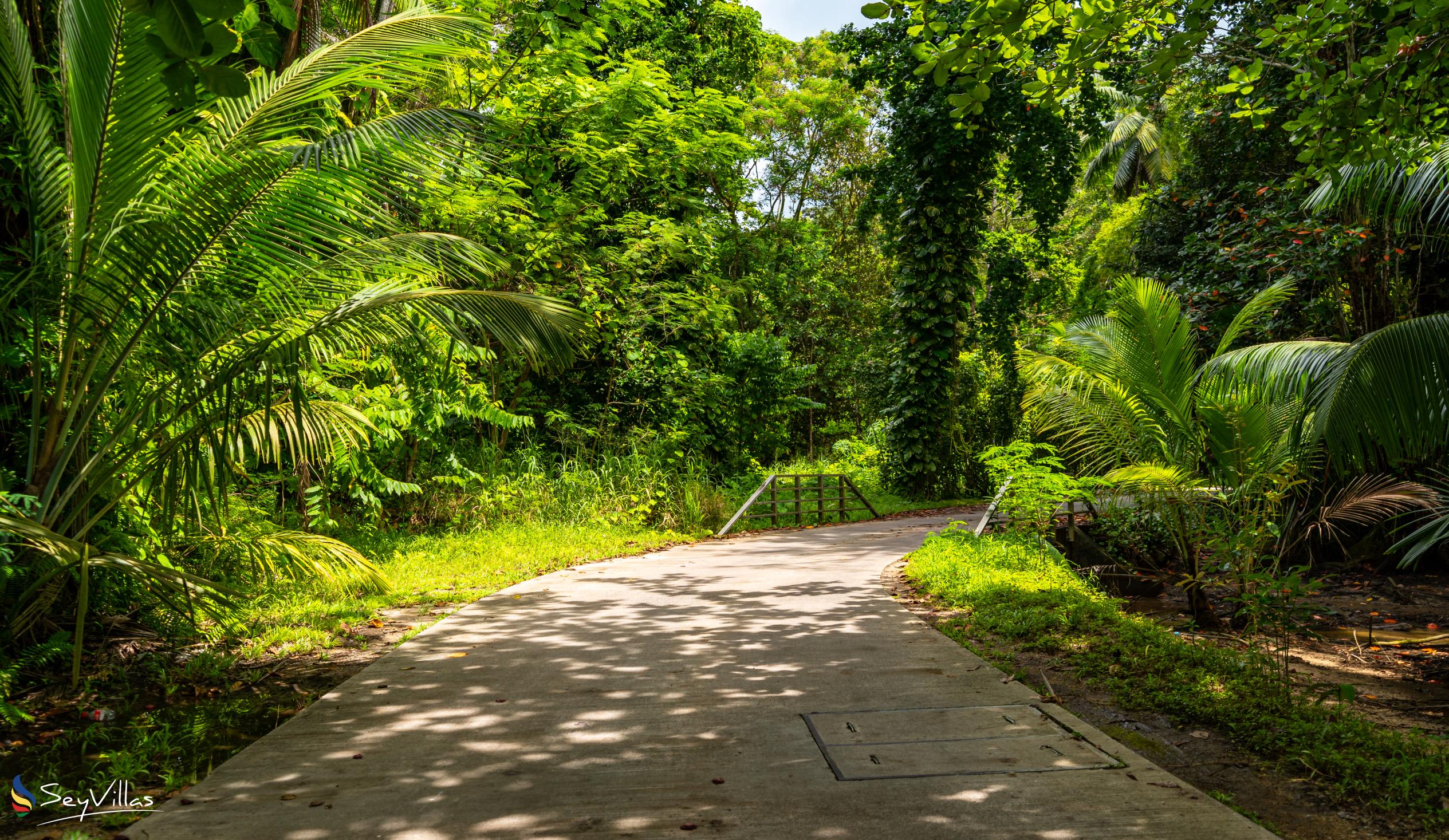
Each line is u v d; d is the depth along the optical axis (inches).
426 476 476.1
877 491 817.5
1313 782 134.3
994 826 118.2
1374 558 410.3
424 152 235.5
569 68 541.3
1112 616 239.9
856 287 1202.6
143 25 185.2
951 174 743.7
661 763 143.2
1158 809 122.9
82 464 219.1
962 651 218.7
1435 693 205.9
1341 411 264.7
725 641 233.1
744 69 911.0
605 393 636.1
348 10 393.4
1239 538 247.4
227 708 181.8
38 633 207.6
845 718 166.1
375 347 247.4
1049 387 336.8
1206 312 480.7
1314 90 231.5
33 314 204.2
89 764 149.9
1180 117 716.0
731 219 968.3
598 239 636.1
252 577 247.4
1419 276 416.2
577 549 417.7
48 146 204.5
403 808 125.5
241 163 201.0
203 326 208.7
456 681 194.1
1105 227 1102.4
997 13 191.9
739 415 784.3
